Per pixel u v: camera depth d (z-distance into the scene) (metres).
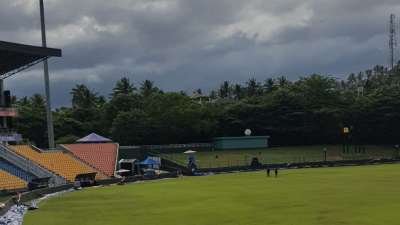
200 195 61.88
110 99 169.12
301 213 42.91
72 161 97.50
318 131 163.00
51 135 100.88
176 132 147.62
